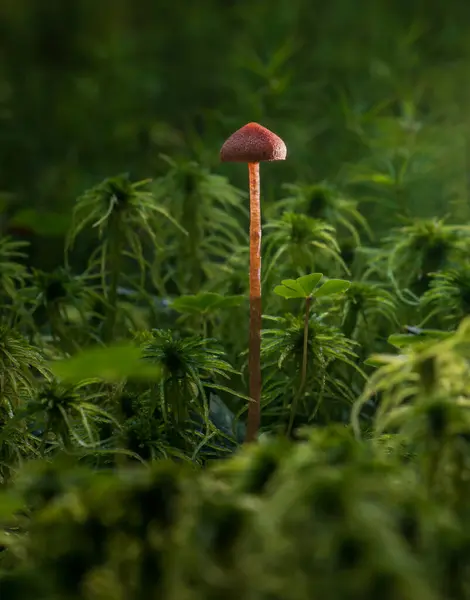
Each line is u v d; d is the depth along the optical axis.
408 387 0.34
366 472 0.32
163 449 0.38
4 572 0.33
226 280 0.46
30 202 0.67
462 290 0.42
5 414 0.39
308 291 0.39
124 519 0.32
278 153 0.39
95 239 0.54
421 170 0.57
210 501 0.32
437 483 0.33
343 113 0.64
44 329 0.47
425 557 0.32
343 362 0.42
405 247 0.46
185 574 0.31
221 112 0.71
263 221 0.53
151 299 0.46
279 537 0.31
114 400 0.39
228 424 0.42
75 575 0.32
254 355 0.39
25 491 0.33
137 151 0.70
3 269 0.45
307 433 0.33
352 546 0.31
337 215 0.48
